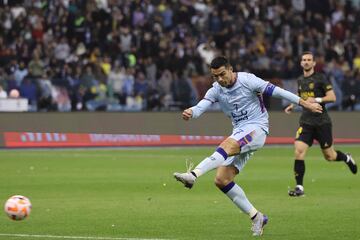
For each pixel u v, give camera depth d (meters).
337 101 89.06
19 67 83.06
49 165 60.75
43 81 82.00
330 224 32.75
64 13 91.62
